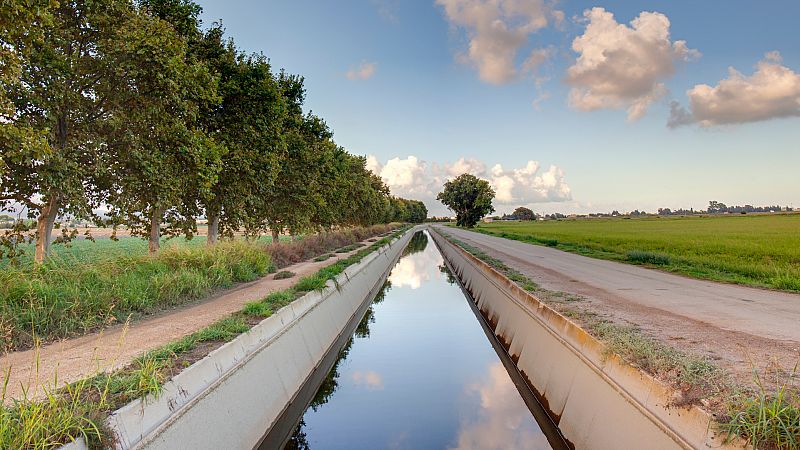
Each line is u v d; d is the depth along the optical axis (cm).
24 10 747
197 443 496
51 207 1129
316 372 1011
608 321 781
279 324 879
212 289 1217
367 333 1516
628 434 497
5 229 1084
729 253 2178
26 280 779
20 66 777
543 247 3212
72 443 354
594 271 1664
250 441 614
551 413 753
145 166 1176
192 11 1487
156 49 1125
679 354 550
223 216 1767
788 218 7725
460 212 9888
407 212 12738
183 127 1244
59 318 736
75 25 1088
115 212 1209
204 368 568
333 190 2789
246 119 1614
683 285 1283
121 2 1106
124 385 463
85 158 1118
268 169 1727
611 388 570
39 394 462
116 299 869
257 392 685
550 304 963
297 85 2184
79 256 1153
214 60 1578
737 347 611
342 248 3058
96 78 1121
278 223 2252
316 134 2508
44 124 994
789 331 707
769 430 337
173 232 1538
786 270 1390
